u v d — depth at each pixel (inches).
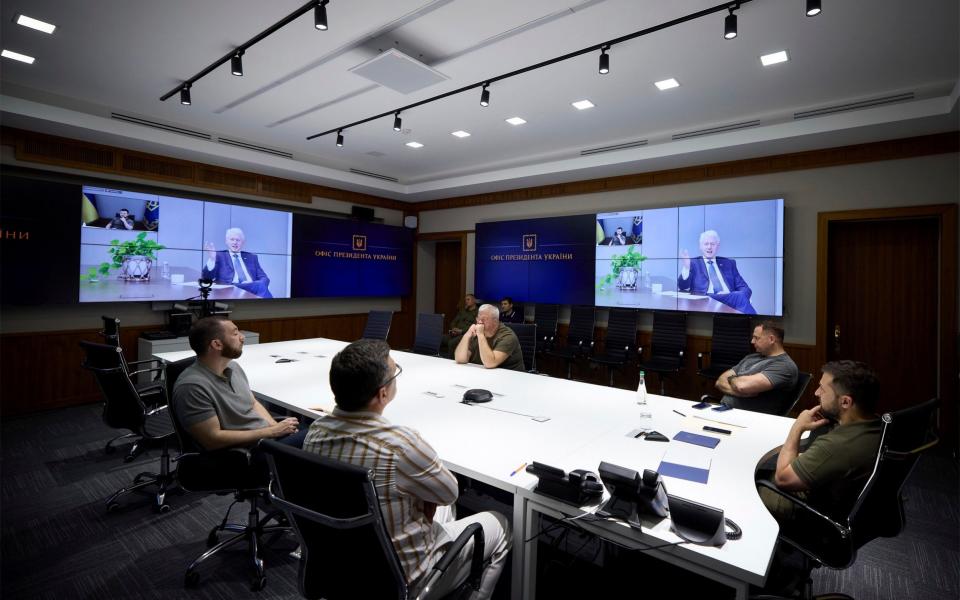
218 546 80.4
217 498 107.3
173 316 196.2
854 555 58.1
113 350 95.2
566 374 247.3
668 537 47.8
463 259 292.8
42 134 171.8
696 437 77.8
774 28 109.5
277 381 116.7
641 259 217.3
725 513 52.9
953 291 154.1
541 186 253.9
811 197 179.2
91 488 111.6
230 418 81.4
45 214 173.3
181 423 77.1
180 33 117.4
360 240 283.0
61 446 138.9
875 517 60.4
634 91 148.0
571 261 240.7
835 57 122.8
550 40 117.6
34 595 73.9
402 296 315.3
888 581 81.9
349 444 47.2
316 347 173.8
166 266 204.2
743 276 190.2
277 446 46.5
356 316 289.0
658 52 122.3
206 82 147.7
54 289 175.8
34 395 175.6
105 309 192.2
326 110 171.0
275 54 128.3
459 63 130.3
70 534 91.7
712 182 201.8
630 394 107.1
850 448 59.4
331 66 135.3
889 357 173.8
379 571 46.7
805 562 68.2
